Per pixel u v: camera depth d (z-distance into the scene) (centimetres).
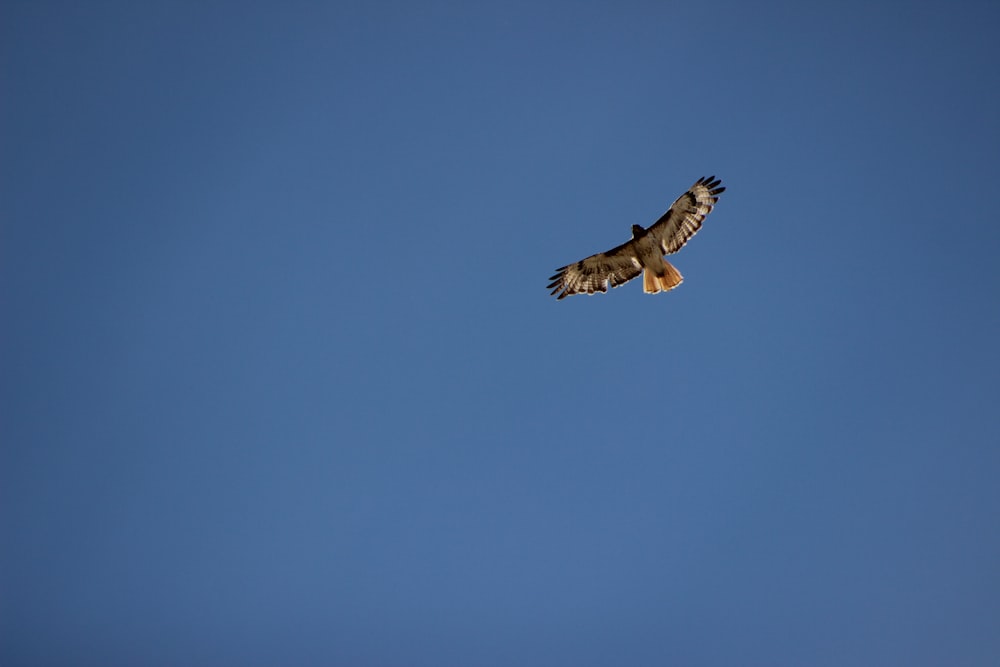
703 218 3872
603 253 3994
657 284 3888
